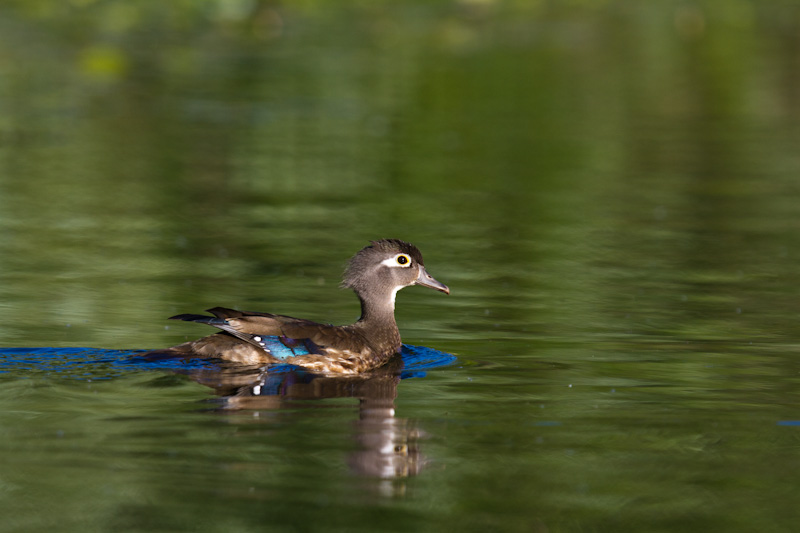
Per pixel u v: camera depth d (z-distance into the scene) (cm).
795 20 5016
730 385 1192
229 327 1252
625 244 1964
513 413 1092
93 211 2114
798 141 2936
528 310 1540
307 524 820
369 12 4881
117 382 1164
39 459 937
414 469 933
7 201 2162
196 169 2477
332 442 995
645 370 1253
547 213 2195
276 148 2708
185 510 841
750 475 930
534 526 828
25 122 2886
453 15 4900
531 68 3884
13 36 3972
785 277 1733
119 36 4109
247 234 1969
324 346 1266
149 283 1638
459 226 2075
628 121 3156
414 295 1630
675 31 4709
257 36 4266
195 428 1020
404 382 1209
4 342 1315
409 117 3131
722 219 2152
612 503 868
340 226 2044
